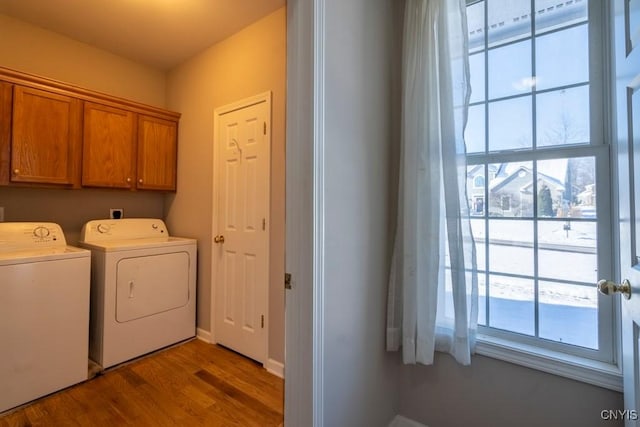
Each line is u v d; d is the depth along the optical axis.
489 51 1.48
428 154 1.41
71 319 2.06
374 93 1.46
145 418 1.76
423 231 1.42
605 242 1.21
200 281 2.89
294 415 1.16
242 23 2.42
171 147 3.06
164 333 2.61
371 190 1.45
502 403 1.35
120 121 2.69
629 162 0.92
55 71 2.54
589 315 1.25
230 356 2.51
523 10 1.40
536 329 1.36
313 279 1.12
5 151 2.09
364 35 1.40
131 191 3.01
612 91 1.19
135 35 2.58
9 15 2.30
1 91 2.07
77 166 2.44
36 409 1.82
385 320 1.54
